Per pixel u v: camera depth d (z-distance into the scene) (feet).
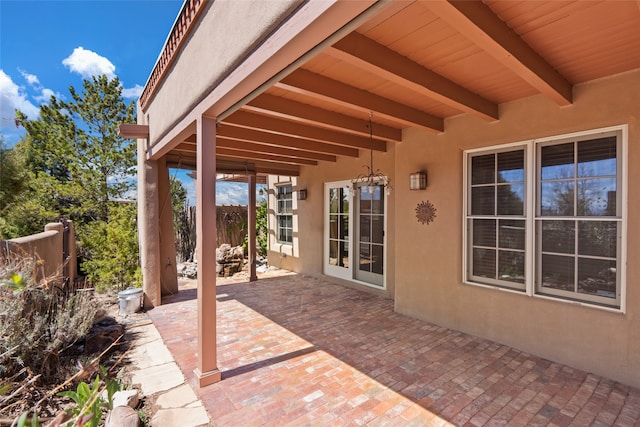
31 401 8.43
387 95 11.68
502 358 11.46
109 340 12.46
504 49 7.32
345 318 15.89
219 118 10.42
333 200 24.27
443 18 6.35
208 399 9.04
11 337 8.64
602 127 10.16
